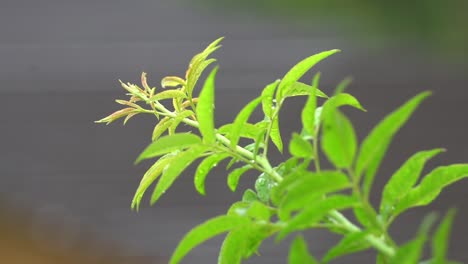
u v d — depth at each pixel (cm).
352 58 837
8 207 643
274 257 561
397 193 88
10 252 609
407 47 853
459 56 836
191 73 107
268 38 838
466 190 651
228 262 90
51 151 719
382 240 85
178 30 870
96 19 901
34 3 909
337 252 82
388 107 764
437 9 879
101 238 619
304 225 77
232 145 96
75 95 781
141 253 596
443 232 67
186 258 562
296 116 688
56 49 840
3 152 720
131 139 737
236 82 768
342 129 72
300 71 102
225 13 903
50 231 627
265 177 100
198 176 104
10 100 783
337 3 906
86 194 666
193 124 107
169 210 643
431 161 717
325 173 75
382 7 903
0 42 845
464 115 771
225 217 85
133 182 691
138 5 920
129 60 829
